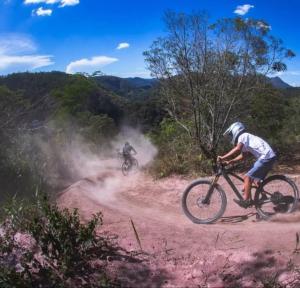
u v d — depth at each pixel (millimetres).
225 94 12844
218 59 12898
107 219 6934
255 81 13094
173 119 14680
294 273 5105
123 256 5555
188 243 5957
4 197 8305
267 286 4879
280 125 15219
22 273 4957
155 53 13133
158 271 5293
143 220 6961
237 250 5656
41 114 12992
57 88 20391
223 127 12914
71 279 5047
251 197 7414
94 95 24156
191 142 13227
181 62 12898
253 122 14109
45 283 4969
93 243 5551
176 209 8891
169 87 13492
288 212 7234
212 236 6215
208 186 7852
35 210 6148
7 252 5273
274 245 5766
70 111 19453
